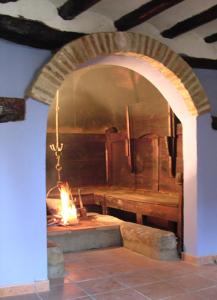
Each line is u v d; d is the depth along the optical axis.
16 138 3.04
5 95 3.04
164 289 3.15
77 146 6.82
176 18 3.52
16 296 2.98
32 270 3.08
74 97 6.49
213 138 4.01
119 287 3.20
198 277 3.47
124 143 6.52
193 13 3.40
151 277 3.47
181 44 3.90
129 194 5.89
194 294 3.04
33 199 3.10
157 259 4.06
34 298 2.93
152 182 5.82
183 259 4.04
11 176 3.02
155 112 5.58
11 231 3.01
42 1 3.14
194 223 3.93
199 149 3.93
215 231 4.00
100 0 2.88
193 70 3.99
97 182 7.02
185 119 4.05
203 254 3.92
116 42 3.41
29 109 3.09
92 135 6.96
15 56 3.09
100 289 3.15
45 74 3.12
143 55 3.57
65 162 6.70
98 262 3.98
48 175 6.49
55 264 3.48
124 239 4.64
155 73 3.92
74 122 6.77
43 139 3.14
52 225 4.63
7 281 3.00
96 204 6.42
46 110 3.15
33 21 3.08
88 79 6.11
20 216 3.05
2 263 2.98
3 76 3.04
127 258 4.14
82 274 3.56
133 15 3.30
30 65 3.15
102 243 4.65
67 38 3.25
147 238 4.20
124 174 6.59
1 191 2.99
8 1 2.96
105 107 6.66
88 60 3.46
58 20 3.22
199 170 3.92
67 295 3.00
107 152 7.00
